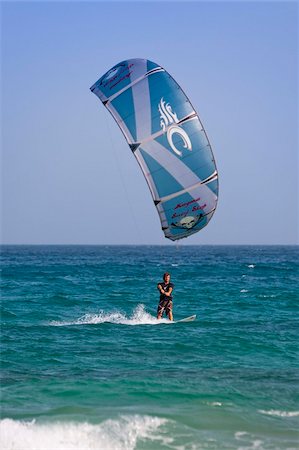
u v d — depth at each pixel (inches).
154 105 2423.7
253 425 1619.1
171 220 2474.2
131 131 2448.3
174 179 2413.9
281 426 1617.9
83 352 2517.2
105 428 1562.5
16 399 1798.7
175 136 2399.1
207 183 2405.3
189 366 2278.5
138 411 1695.4
